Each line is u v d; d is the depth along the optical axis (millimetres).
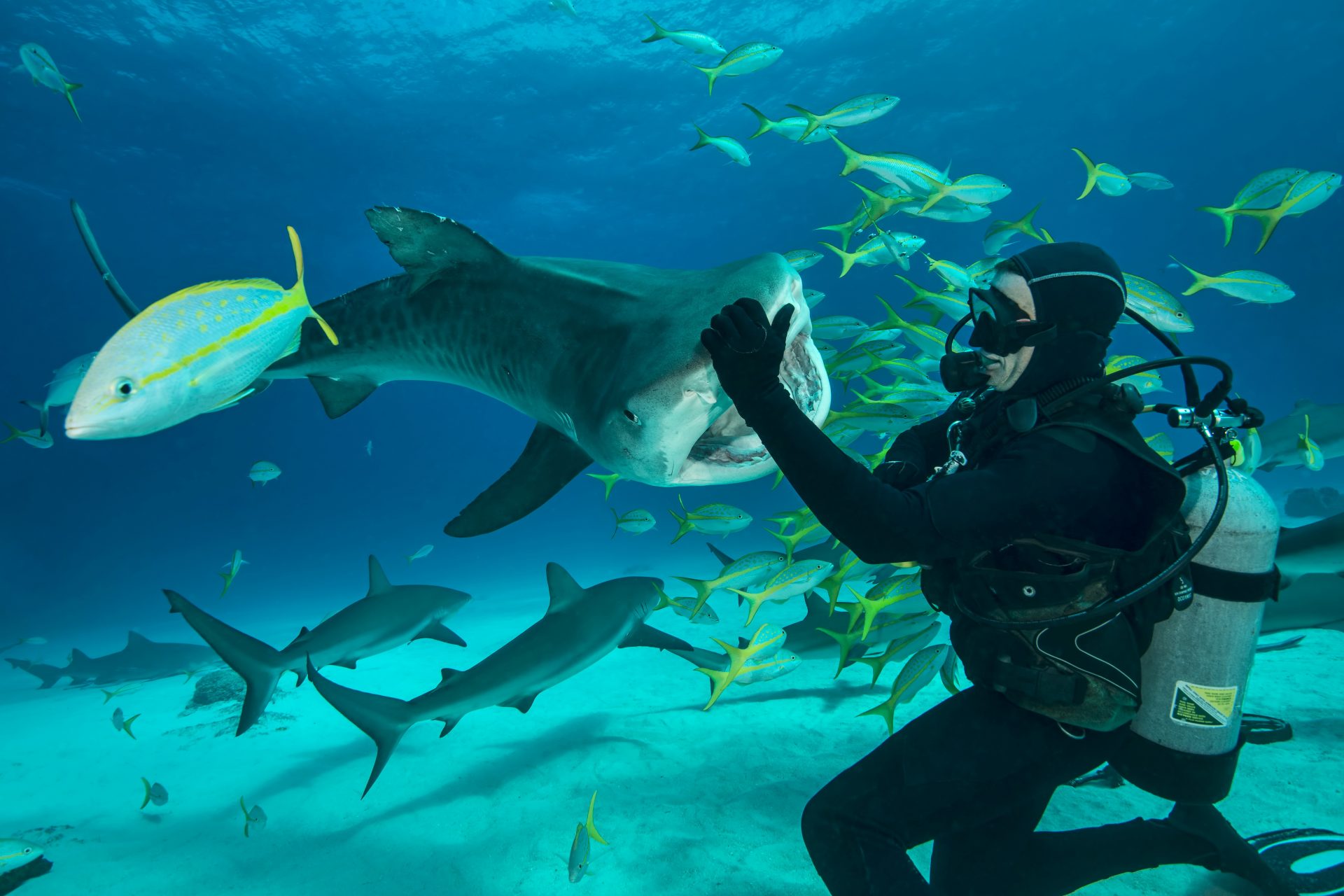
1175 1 38344
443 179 42750
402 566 54094
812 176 48156
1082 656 1709
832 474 1477
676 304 2334
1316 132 55625
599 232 55750
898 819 1988
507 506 3387
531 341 2926
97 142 33500
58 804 6273
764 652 4770
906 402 5070
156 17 27938
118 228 42219
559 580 5148
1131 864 2605
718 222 55531
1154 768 2031
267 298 1847
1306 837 2949
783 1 33906
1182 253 68938
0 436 68750
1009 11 36156
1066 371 1723
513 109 38031
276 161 37281
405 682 9797
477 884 3938
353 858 4457
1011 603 1726
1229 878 3070
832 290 65688
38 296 54594
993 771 1906
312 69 32625
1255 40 43500
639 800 4625
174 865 4668
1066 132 50719
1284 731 4227
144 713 9648
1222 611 1910
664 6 33344
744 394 1481
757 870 3641
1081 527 1604
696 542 33938
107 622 35125
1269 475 30453
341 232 45344
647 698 7004
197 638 23203
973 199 5148
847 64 38375
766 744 5293
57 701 11742
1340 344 63719
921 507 1521
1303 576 4672
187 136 34188
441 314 3346
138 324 1612
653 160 44750
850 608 4785
